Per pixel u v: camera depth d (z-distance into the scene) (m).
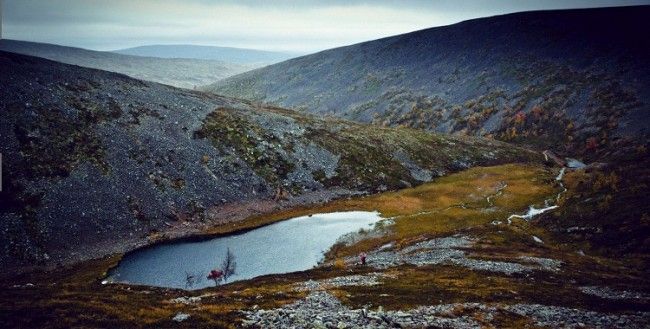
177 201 85.00
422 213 90.00
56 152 81.19
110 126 95.69
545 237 71.69
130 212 77.25
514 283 43.62
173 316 29.91
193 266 63.47
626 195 76.69
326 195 104.69
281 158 112.62
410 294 38.91
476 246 63.38
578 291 40.72
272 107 178.50
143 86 126.00
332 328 26.38
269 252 69.81
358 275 49.84
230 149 107.62
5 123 81.50
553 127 192.75
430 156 142.50
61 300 32.88
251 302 35.50
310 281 47.69
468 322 30.09
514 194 103.69
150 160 91.12
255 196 96.69
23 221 65.69
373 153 132.25
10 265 59.62
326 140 131.12
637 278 46.88
